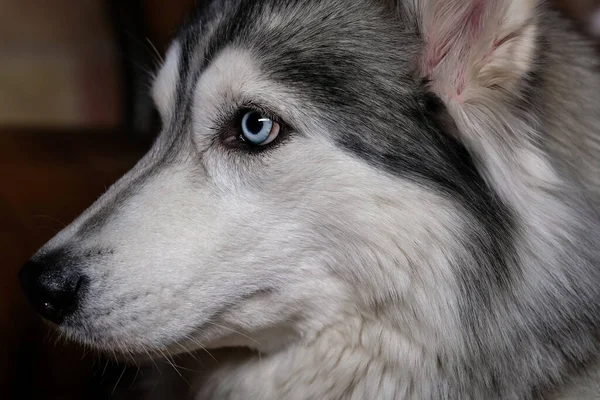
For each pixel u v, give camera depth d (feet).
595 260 1.15
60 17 2.40
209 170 1.15
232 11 1.19
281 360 1.24
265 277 1.14
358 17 1.13
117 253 1.11
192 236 1.13
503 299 1.13
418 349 1.15
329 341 1.19
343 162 1.10
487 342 1.14
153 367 1.41
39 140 1.86
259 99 1.11
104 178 1.76
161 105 1.29
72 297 1.11
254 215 1.13
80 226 1.14
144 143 1.96
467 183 1.10
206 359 1.31
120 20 2.10
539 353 1.15
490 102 1.10
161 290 1.12
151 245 1.12
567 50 1.24
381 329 1.16
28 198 1.63
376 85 1.10
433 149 1.10
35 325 1.49
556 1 1.43
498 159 1.11
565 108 1.18
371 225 1.11
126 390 1.48
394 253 1.12
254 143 1.13
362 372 1.19
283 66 1.11
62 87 2.47
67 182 1.71
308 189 1.11
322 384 1.22
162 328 1.13
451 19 1.09
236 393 1.28
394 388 1.18
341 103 1.10
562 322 1.15
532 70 1.09
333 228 1.13
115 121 2.33
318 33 1.12
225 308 1.14
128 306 1.11
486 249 1.11
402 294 1.13
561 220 1.14
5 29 2.38
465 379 1.15
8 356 1.44
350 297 1.16
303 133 1.11
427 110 1.10
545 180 1.12
